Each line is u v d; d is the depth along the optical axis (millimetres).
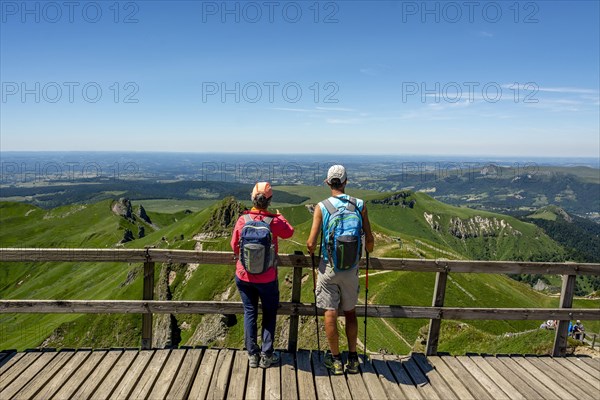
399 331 54344
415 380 7168
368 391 6750
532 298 100375
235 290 82000
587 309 8320
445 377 7312
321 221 6766
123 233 163375
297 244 76688
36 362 7172
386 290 71062
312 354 7840
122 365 7141
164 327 72000
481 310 8156
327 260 6770
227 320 63031
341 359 7586
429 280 76750
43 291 121812
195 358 7488
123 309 7703
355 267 6766
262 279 6805
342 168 6848
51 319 87500
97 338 74500
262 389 6645
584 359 8289
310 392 6594
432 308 8039
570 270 8242
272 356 7254
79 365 7113
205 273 87938
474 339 24250
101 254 7562
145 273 7742
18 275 134375
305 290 60406
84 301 7668
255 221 6711
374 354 8125
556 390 7043
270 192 6895
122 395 6254
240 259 6648
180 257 7641
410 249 103188
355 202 6746
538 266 8211
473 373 7516
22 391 6293
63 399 6121
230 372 7082
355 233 6484
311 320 37438
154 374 6871
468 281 95000
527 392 6934
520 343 19609
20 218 194125
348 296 6914
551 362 8133
